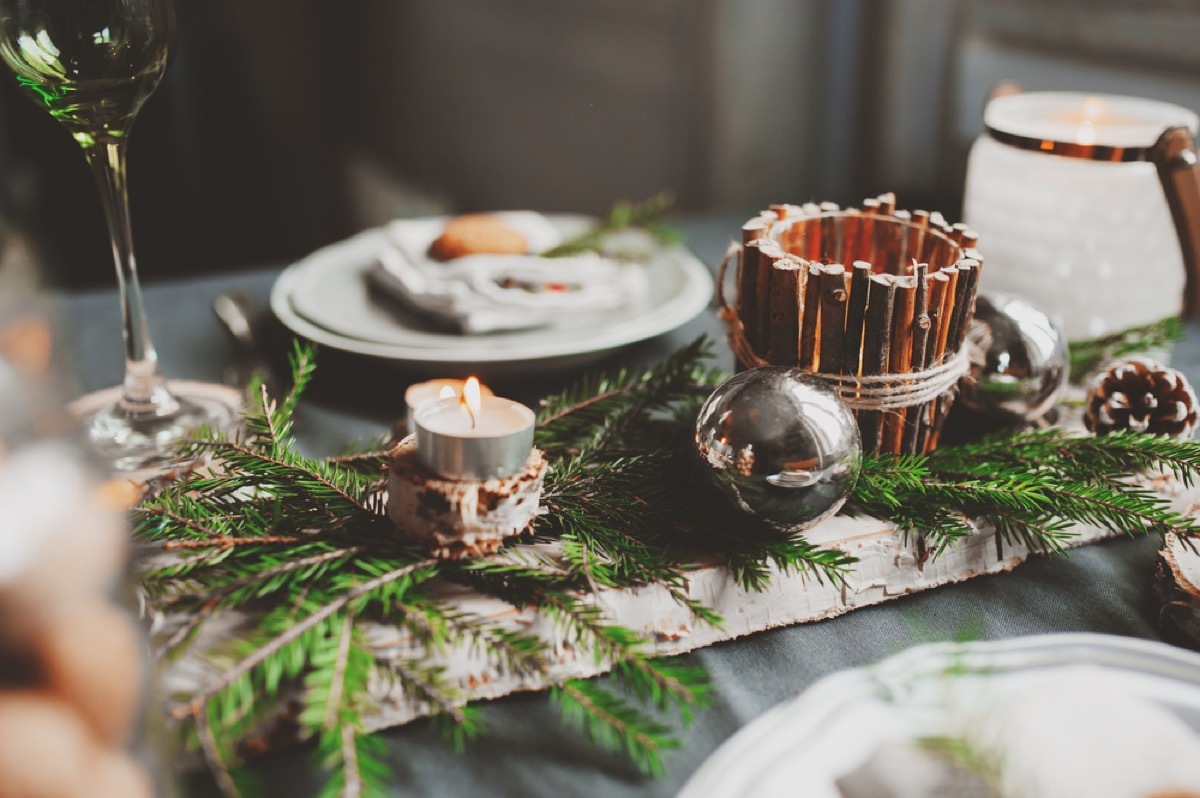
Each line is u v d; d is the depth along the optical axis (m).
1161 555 0.57
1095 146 0.66
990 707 0.47
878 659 0.55
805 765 0.46
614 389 0.65
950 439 0.64
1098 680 0.47
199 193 2.49
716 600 0.55
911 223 0.62
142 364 0.67
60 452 0.38
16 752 0.36
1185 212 0.64
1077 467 0.60
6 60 0.60
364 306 0.81
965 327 0.58
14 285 0.39
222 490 0.57
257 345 0.78
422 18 2.41
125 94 0.61
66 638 0.37
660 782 0.49
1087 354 0.69
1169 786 0.44
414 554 0.53
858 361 0.57
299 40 2.74
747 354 0.60
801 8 1.33
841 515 0.58
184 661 0.50
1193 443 0.59
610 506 0.57
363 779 0.46
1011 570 0.59
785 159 1.42
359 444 0.68
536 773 0.50
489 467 0.53
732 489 0.54
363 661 0.49
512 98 2.08
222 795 0.48
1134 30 1.01
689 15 1.47
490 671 0.52
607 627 0.52
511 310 0.76
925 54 1.27
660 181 1.63
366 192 2.72
